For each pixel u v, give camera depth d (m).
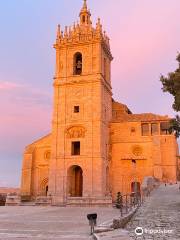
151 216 28.02
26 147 78.69
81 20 79.06
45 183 75.56
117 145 76.12
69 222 29.02
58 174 67.69
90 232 21.86
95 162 66.06
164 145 74.56
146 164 73.94
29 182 75.19
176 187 55.91
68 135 69.56
